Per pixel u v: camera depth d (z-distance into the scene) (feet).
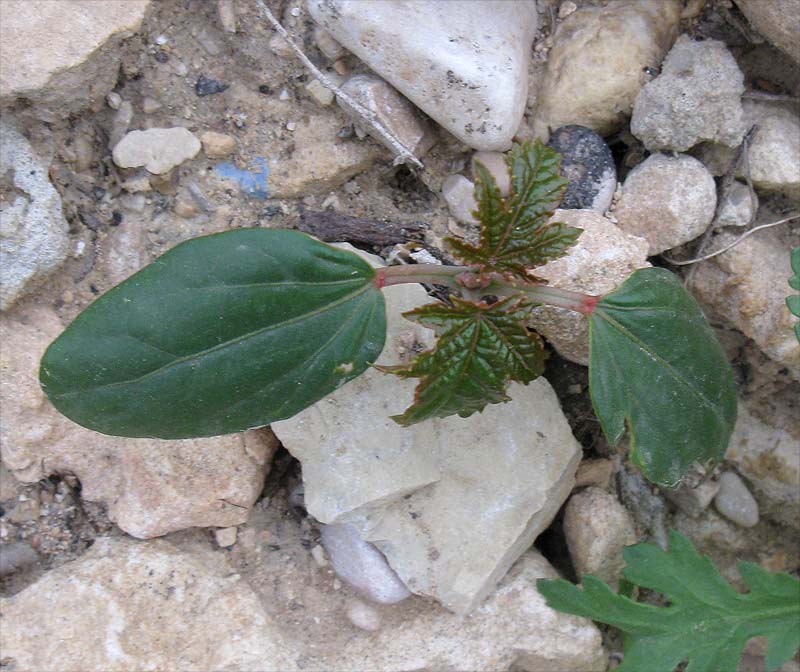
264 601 0.81
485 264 0.68
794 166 0.84
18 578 0.80
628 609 0.79
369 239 0.84
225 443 0.80
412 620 0.81
